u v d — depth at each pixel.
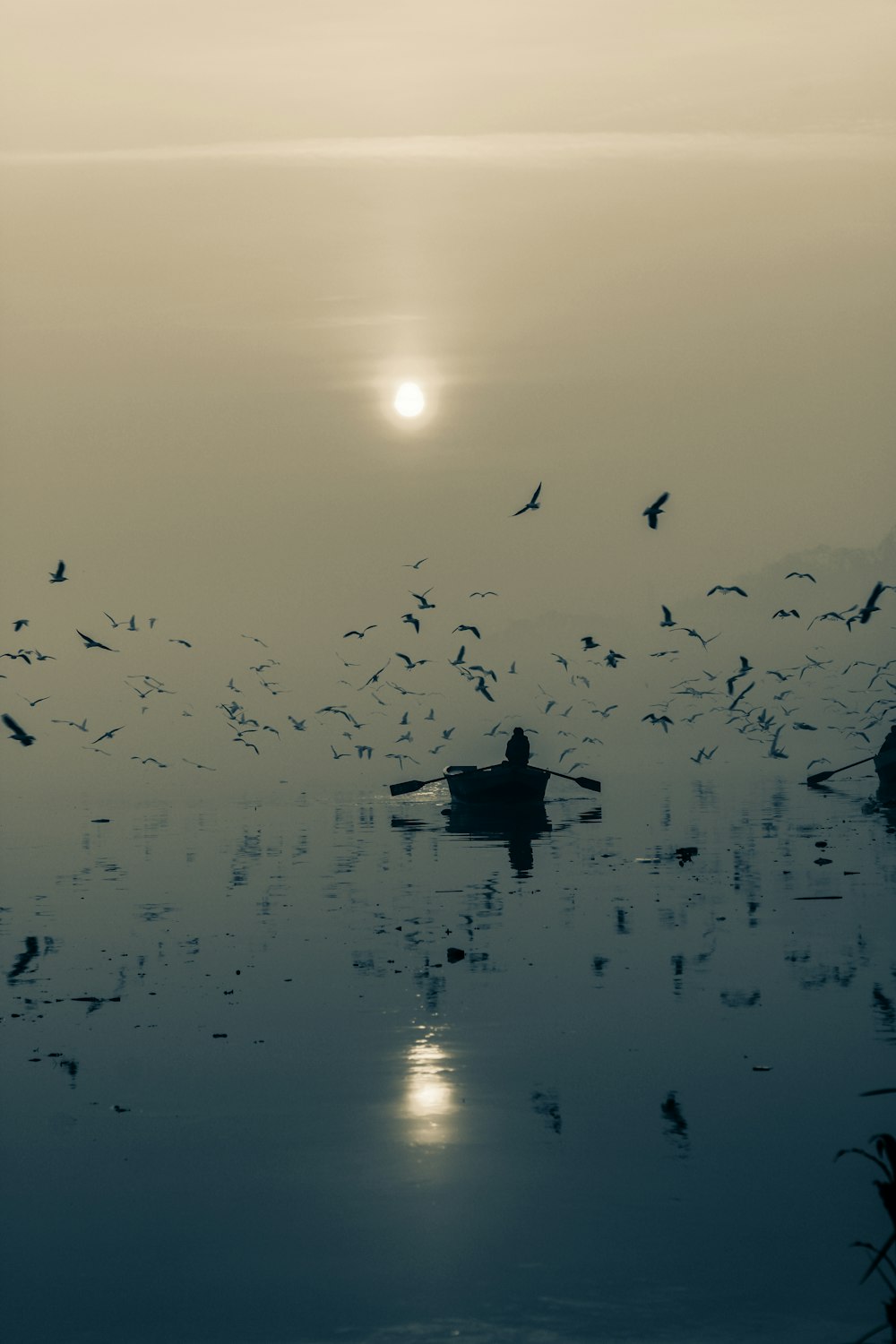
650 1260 10.96
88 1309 10.41
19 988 21.28
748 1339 9.73
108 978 22.00
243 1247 11.38
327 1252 11.24
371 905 29.33
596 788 55.91
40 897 32.47
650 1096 14.90
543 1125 14.05
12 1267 11.14
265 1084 15.70
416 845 42.56
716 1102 14.63
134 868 38.44
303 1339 9.90
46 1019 19.12
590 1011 18.73
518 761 55.38
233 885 33.75
